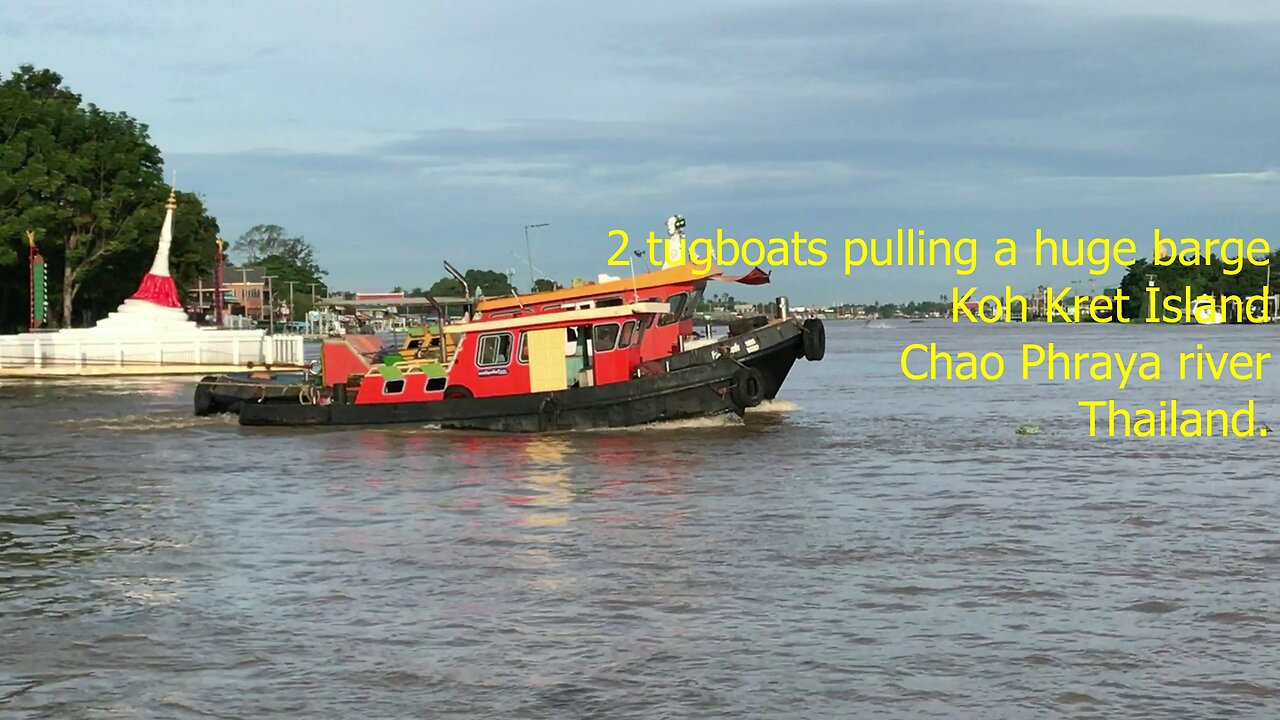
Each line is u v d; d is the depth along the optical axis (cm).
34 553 2009
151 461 3133
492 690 1347
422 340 4300
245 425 3875
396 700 1322
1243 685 1348
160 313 7238
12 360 6762
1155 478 2680
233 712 1292
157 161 9112
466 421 3566
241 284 18488
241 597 1714
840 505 2364
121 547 2050
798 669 1402
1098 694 1325
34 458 3209
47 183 7988
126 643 1511
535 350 3544
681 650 1468
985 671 1394
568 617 1599
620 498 2461
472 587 1752
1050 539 2039
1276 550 1947
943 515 2256
